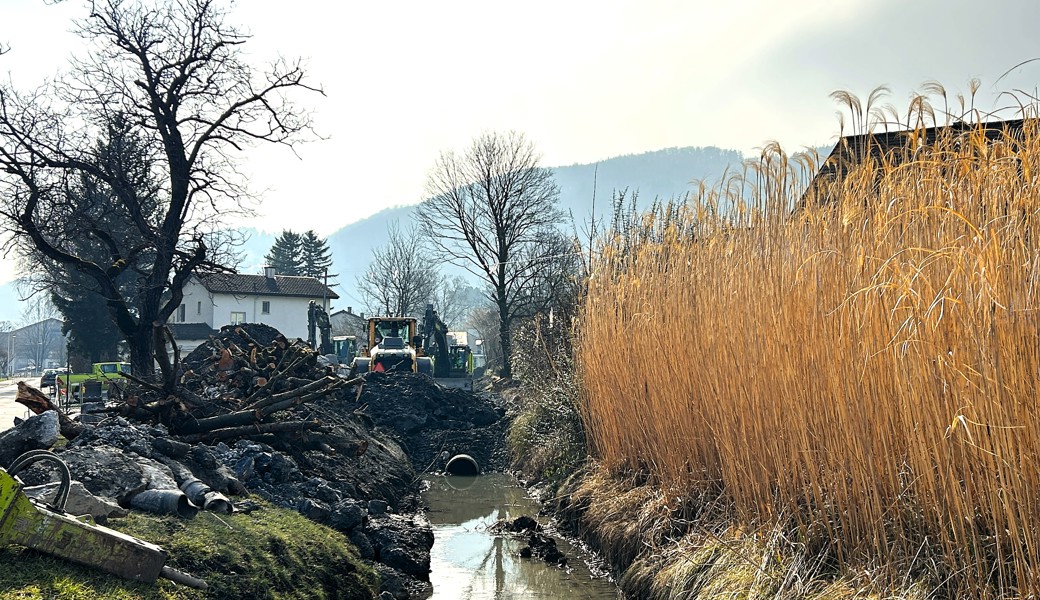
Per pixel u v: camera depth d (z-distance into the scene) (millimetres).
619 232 13422
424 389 26750
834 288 6836
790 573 6953
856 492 6578
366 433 18203
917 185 6215
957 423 5168
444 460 21594
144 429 9414
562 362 16469
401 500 15281
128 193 20766
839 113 7059
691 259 10242
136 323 19516
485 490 17922
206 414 11977
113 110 21266
